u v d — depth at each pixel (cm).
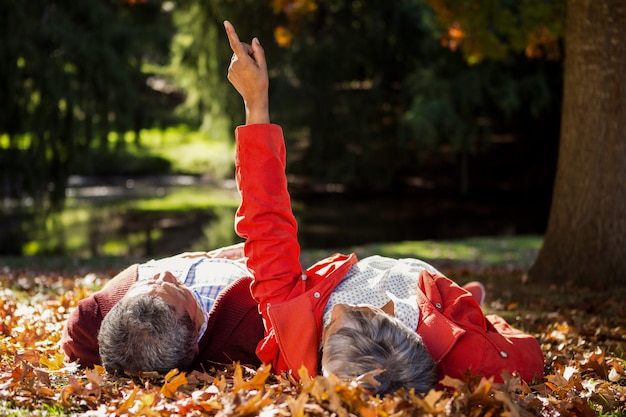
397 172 2909
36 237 1838
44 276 661
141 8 2111
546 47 838
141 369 280
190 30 2267
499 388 266
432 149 2634
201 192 2684
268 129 297
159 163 3172
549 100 2266
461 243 1366
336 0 2359
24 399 270
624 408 295
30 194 1524
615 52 626
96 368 300
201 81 2325
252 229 297
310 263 928
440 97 2239
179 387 280
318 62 2323
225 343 315
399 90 2491
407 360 253
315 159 2514
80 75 1452
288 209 299
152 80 3609
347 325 260
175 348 281
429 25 2181
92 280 612
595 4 624
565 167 664
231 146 2414
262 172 296
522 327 477
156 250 1670
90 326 313
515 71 2289
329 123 2422
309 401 255
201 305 315
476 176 2880
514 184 2792
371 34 2359
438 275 306
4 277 626
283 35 1042
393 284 305
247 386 270
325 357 258
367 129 2456
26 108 1422
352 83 2478
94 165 2989
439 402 249
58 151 1507
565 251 666
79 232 1916
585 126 645
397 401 239
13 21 1349
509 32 808
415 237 2008
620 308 550
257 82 301
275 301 292
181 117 2464
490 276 772
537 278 685
